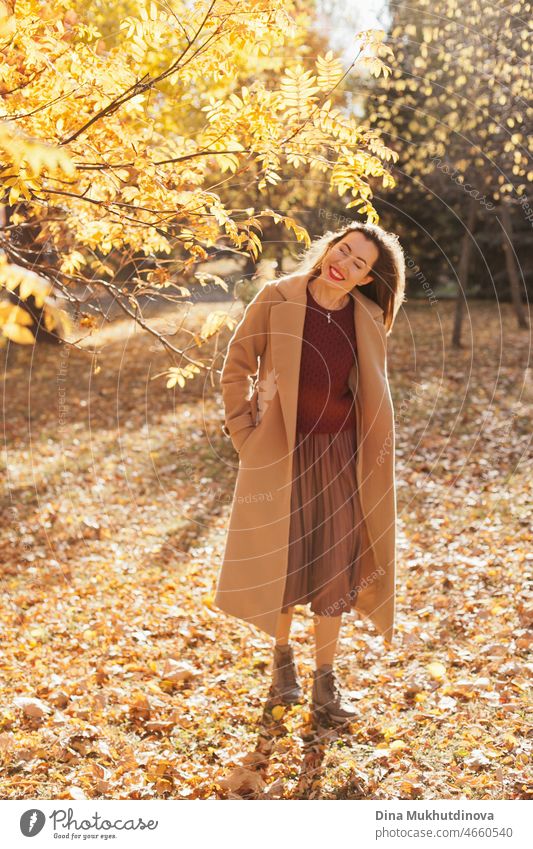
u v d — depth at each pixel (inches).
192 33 88.7
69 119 89.0
